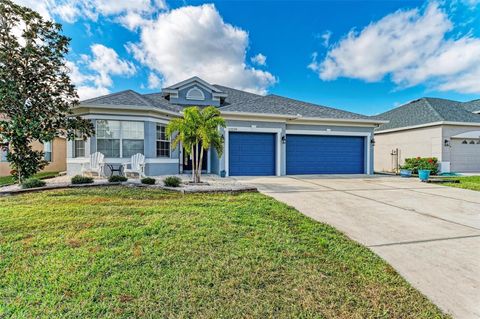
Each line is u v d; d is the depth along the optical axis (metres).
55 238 4.20
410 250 4.17
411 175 15.23
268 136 14.67
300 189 9.75
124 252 3.72
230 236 4.41
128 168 12.72
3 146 8.66
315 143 15.69
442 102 21.17
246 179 12.53
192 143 10.12
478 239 4.69
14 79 8.14
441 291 3.04
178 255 3.67
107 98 13.11
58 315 2.46
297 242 4.32
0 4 7.59
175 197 7.73
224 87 21.84
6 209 5.88
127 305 2.62
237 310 2.59
